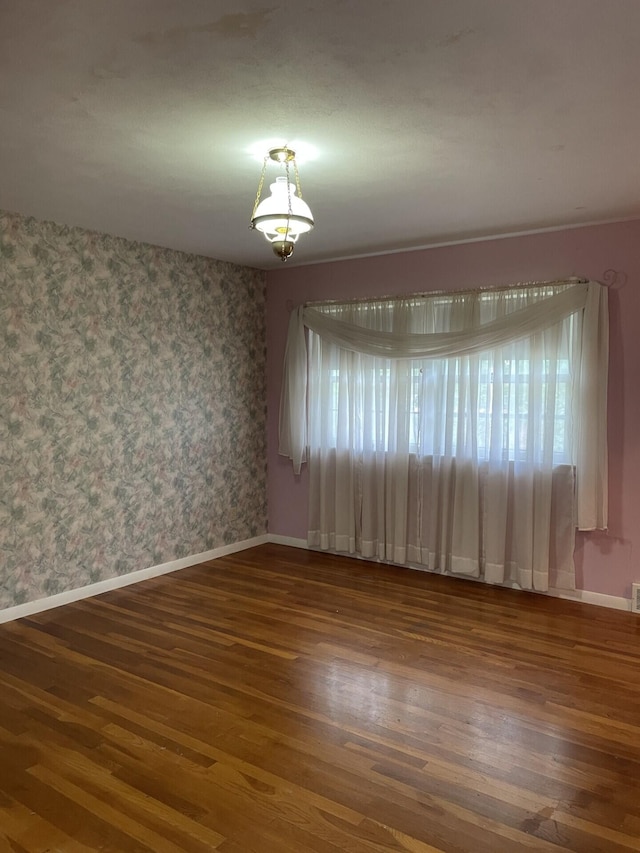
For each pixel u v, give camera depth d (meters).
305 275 5.56
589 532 4.36
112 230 4.37
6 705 3.01
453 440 4.83
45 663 3.46
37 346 4.11
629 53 2.02
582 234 4.25
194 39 1.94
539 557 4.48
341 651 3.62
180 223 4.17
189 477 5.23
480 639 3.79
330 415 5.43
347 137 2.71
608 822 2.22
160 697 3.09
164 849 2.10
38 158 2.95
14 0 1.72
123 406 4.67
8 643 3.71
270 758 2.59
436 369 4.86
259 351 5.81
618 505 4.24
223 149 2.84
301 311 5.50
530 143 2.78
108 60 2.06
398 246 4.85
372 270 5.17
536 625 3.99
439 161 3.00
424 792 2.38
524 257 4.48
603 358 4.19
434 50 2.01
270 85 2.24
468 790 2.39
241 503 5.73
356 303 5.20
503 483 4.59
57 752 2.64
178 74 2.16
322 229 4.33
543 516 4.45
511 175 3.21
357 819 2.24
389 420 5.08
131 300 4.67
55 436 4.25
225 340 5.46
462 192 3.50
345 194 3.52
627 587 4.25
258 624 4.01
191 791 2.39
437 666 3.43
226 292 5.44
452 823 2.21
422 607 4.30
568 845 2.11
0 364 3.93
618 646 3.69
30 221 4.02
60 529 4.32
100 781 2.45
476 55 2.04
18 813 2.27
